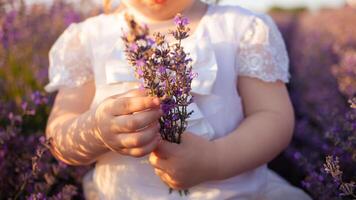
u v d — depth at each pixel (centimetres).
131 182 46
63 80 50
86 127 43
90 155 45
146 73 36
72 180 56
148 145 38
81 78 50
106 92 46
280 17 179
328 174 46
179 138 40
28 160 53
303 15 193
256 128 46
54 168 51
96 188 49
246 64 48
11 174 52
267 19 50
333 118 62
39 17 81
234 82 47
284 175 67
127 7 51
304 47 114
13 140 53
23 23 77
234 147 44
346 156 50
